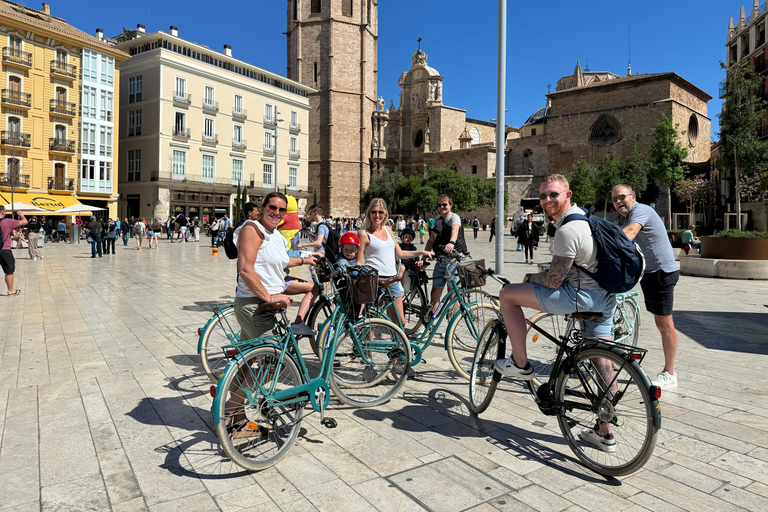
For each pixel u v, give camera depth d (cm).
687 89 5919
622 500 311
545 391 386
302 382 391
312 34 7394
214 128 5294
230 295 1128
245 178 5644
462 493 319
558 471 349
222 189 5350
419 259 616
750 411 450
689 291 1193
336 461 362
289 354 382
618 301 586
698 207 4988
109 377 544
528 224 1922
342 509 300
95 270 1655
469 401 470
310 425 428
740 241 1453
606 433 349
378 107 8088
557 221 372
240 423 352
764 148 2711
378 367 482
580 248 347
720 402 472
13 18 3841
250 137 5691
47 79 4116
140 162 4931
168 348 664
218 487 325
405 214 6894
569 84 7881
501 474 344
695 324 822
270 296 384
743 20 4809
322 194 7406
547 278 361
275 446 370
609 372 346
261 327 400
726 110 2833
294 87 6397
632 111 5772
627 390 338
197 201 5125
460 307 548
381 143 7875
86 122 4394
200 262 1989
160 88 4772
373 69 7844
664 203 5216
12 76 3903
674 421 429
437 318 558
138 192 4941
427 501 309
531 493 319
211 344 523
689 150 5897
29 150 4022
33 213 3634
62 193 4241
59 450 374
